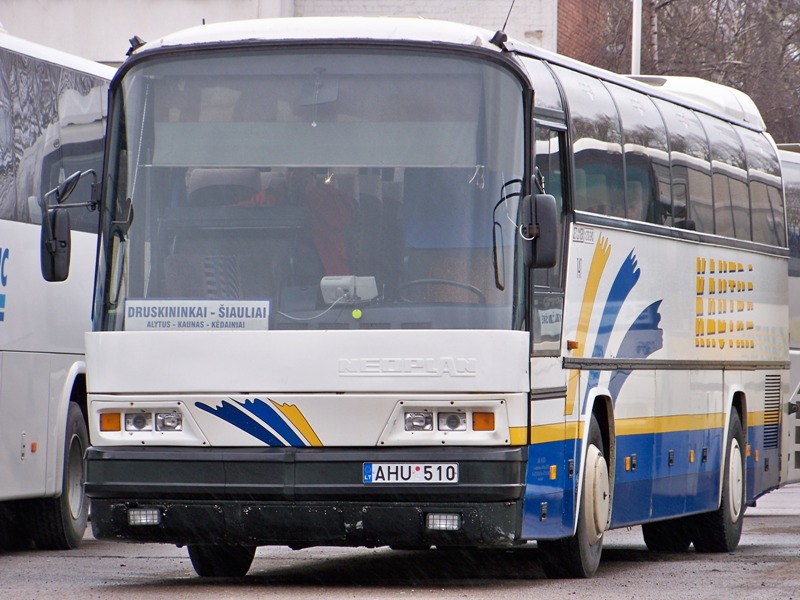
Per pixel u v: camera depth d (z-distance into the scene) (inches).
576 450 1378.0
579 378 1387.8
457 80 1262.3
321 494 1221.7
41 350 1744.6
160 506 1250.0
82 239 1850.4
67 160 1813.5
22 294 1702.8
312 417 1228.5
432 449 1221.1
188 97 1288.1
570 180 1384.1
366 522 1222.9
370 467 1218.6
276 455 1228.5
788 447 2266.2
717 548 1870.1
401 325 1227.2
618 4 5315.0
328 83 1273.4
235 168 1269.7
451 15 4274.1
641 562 1673.2
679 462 1689.2
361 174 1253.7
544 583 1368.1
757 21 5625.0
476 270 1232.8
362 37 1275.8
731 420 1883.6
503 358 1218.6
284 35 1283.2
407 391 1218.6
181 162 1278.3
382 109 1263.5
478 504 1214.9
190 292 1257.4
